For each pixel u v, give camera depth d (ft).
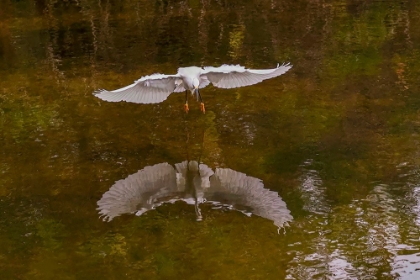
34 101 32.63
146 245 20.31
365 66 35.86
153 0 54.80
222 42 41.70
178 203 22.74
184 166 25.27
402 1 50.24
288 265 18.74
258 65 36.70
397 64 35.94
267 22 46.11
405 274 18.04
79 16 50.55
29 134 28.68
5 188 24.06
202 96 32.42
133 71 36.78
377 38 40.98
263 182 23.84
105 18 49.62
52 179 24.66
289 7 50.24
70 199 23.22
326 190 23.09
